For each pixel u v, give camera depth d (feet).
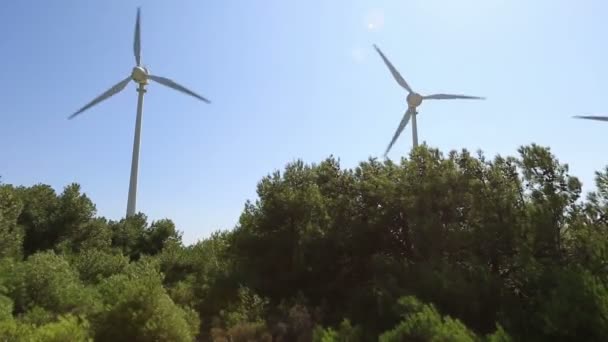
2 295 63.62
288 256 86.79
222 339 61.77
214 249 118.11
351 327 56.18
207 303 80.43
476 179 68.03
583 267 49.01
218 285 83.56
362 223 80.18
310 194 87.40
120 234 149.28
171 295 84.69
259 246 88.94
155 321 54.70
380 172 89.25
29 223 124.36
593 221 55.01
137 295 56.24
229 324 67.87
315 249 80.43
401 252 78.02
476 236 64.23
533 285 53.42
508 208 62.80
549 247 57.26
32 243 122.72
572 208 57.06
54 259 78.02
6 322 50.08
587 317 41.98
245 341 61.82
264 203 91.86
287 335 62.59
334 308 73.51
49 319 61.72
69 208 129.49
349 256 81.87
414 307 52.31
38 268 70.64
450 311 54.24
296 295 79.41
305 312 66.90
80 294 72.18
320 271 81.51
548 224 56.24
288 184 93.61
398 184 79.25
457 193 69.00
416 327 44.80
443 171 71.72
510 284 60.03
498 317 50.42
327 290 78.84
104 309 58.23
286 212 87.20
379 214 79.82
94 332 54.95
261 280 83.82
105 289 75.56
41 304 66.95
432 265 62.59
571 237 56.75
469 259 62.80
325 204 87.66
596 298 42.24
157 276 66.49
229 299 79.00
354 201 86.33
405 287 62.13
